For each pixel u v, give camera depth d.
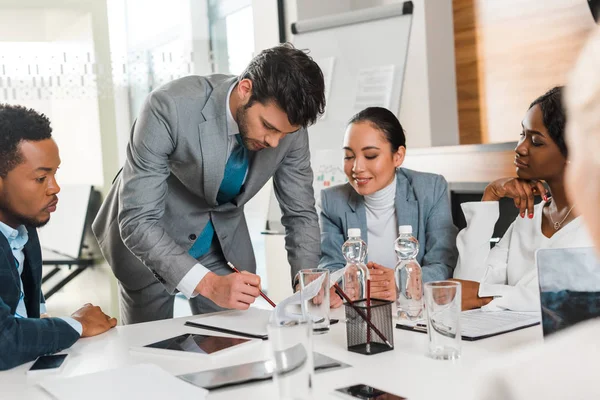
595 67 0.34
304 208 2.12
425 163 3.69
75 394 1.14
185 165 1.96
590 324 0.39
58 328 1.46
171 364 1.33
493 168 3.31
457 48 3.95
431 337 1.27
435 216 2.14
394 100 3.67
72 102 4.18
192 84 1.96
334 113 3.89
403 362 1.25
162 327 1.66
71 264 4.30
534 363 0.38
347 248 1.79
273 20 4.49
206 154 1.92
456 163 3.51
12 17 4.04
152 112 1.88
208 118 1.91
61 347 1.45
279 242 4.39
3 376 1.32
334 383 1.15
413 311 1.59
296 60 1.72
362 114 2.14
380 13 3.77
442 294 1.25
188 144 1.90
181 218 2.12
